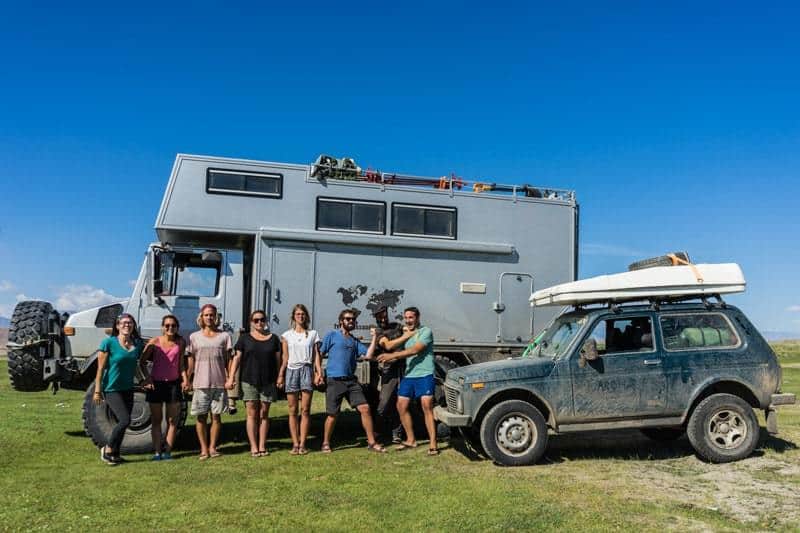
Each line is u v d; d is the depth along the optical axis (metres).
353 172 10.20
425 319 10.16
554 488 6.51
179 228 9.38
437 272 10.29
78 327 9.00
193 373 8.11
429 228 10.32
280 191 9.80
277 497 6.18
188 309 9.32
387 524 5.38
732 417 7.74
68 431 9.94
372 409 10.31
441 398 9.71
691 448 8.55
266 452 8.30
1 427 10.08
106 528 5.25
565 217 11.01
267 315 9.55
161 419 8.00
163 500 6.07
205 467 7.50
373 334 8.95
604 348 7.94
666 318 8.01
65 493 6.29
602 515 5.60
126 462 7.78
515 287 10.61
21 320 9.08
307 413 8.43
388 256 10.10
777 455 7.91
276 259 9.69
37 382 9.23
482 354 10.37
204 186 9.55
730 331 8.05
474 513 5.64
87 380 9.09
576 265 11.04
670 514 5.65
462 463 7.75
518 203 10.80
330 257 9.89
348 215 10.02
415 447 8.71
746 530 5.25
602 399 7.70
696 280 8.13
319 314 9.77
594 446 8.77
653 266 8.92
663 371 7.76
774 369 7.96
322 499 6.11
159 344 8.00
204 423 8.02
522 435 7.62
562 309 10.71
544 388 7.67
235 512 5.71
